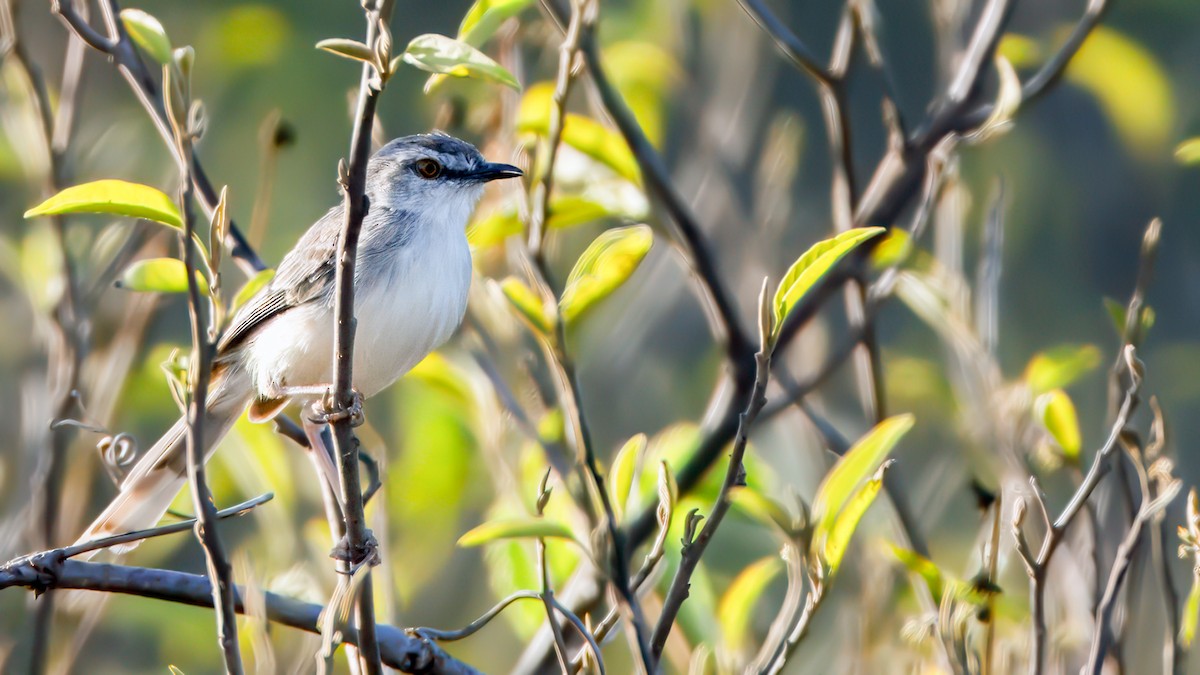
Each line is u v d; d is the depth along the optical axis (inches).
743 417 297.3
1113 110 598.5
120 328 482.6
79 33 390.0
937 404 546.6
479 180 430.0
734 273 539.2
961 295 461.1
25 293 548.7
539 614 435.2
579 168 444.8
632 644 313.0
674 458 443.2
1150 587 467.8
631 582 358.0
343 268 301.4
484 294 470.6
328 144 764.6
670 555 429.4
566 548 442.9
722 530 550.3
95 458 444.8
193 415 275.6
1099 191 755.4
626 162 433.1
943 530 544.7
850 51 447.2
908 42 874.1
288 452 497.0
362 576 290.7
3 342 560.4
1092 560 372.8
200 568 588.7
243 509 325.4
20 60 432.8
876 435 331.3
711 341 699.4
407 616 550.3
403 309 414.0
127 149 584.1
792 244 736.3
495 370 446.9
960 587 343.6
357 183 291.1
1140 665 449.4
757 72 576.4
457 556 556.7
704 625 415.8
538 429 448.8
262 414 435.8
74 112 448.1
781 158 524.1
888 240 447.5
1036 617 321.4
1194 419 685.9
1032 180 741.3
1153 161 748.6
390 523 495.2
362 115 283.4
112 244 489.4
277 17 675.4
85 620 420.5
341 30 778.2
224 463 487.2
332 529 387.2
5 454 535.5
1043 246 751.7
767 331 293.3
